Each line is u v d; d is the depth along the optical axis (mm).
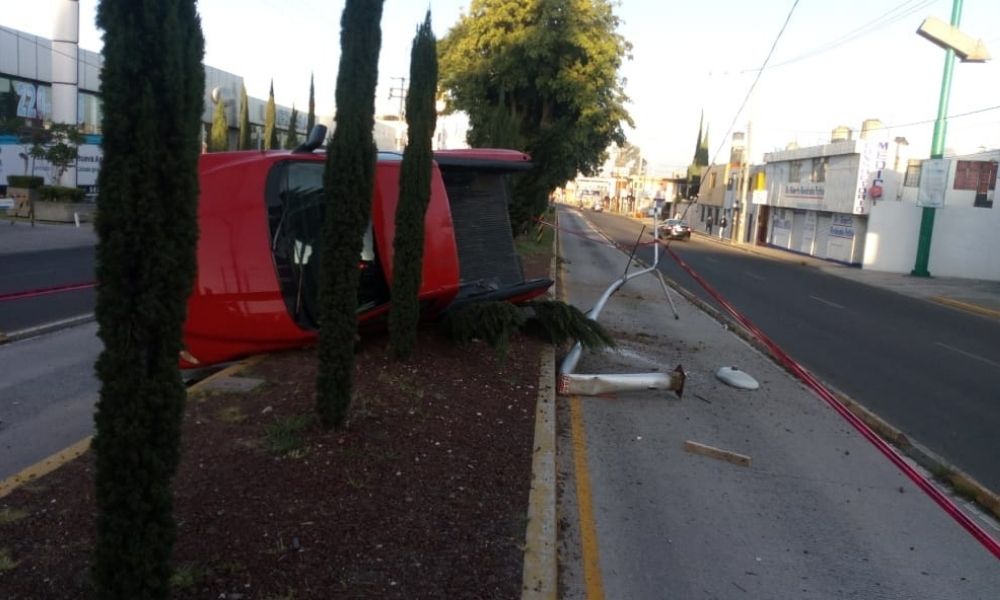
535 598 3824
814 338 14500
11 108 37969
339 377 5469
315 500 4539
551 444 6059
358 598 3625
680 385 8398
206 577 3633
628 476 6094
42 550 3826
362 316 8195
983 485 6691
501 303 8711
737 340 12766
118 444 2893
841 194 39094
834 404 7352
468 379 7570
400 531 4312
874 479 6406
